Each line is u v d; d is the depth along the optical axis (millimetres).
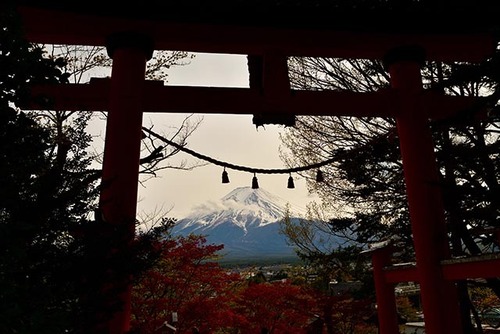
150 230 3475
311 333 15375
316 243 17609
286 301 14102
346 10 6344
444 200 6887
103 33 5996
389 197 11242
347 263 15156
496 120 4691
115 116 5523
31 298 2475
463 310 10281
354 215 12492
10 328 2139
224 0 6035
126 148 5375
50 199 2832
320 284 17047
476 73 4094
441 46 6906
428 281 5859
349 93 6555
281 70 6500
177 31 6230
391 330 8172
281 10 6309
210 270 11977
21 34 2703
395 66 6867
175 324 10922
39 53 2781
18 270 2664
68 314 2668
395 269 8016
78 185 3006
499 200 4559
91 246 2973
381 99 6539
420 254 6027
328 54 6906
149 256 3330
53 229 2898
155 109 6059
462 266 5531
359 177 11047
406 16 6492
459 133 9273
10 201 2631
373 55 7023
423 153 6324
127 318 4762
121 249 3197
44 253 2861
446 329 5625
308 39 6684
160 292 12008
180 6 6023
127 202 5117
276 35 6578
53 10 5836
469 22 6652
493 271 5055
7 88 2689
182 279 11555
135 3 5875
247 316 14148
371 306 14492
